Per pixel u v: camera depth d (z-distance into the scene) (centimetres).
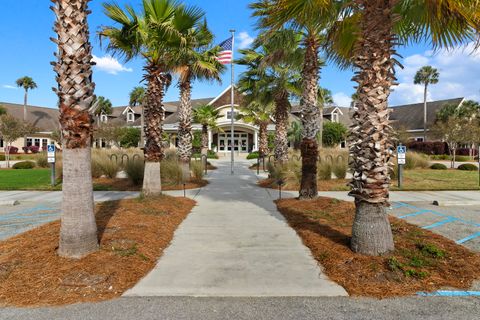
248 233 613
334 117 4416
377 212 459
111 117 4928
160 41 810
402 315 323
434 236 551
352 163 483
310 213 743
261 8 620
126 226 584
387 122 448
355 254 462
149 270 431
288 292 371
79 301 347
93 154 1717
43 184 1305
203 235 600
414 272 400
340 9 589
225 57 1528
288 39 901
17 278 386
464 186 1282
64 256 436
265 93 1594
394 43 445
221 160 3288
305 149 882
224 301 352
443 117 3828
